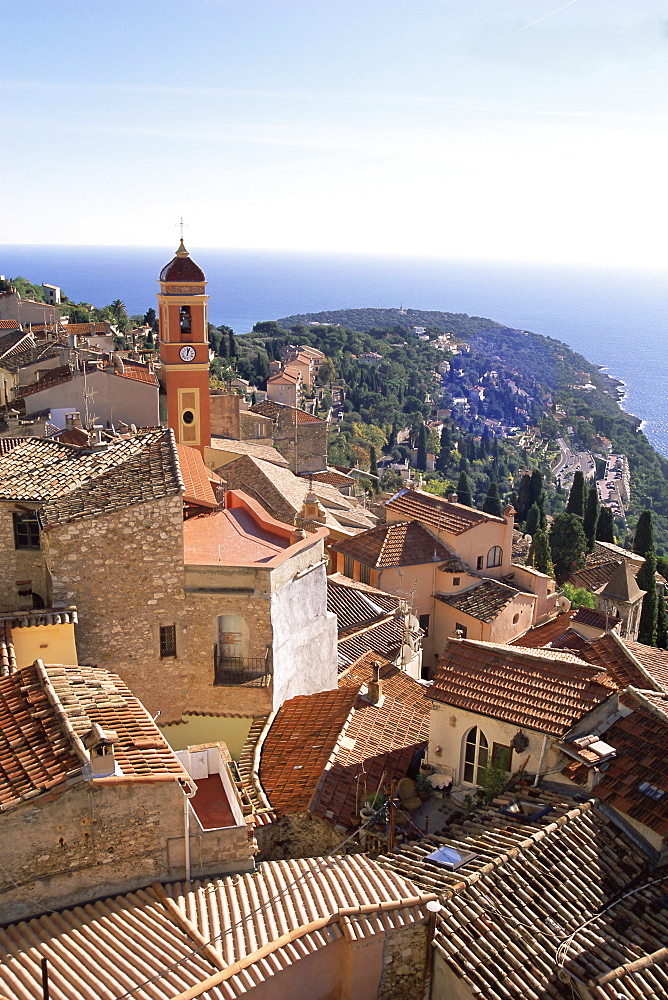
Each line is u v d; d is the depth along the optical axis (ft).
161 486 86.38
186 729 90.79
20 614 79.77
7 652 74.69
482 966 53.88
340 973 54.44
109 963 50.24
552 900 59.67
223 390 290.56
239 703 90.33
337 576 142.61
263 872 60.70
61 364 224.53
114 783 55.26
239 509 114.01
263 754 84.89
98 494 85.66
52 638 80.28
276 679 91.81
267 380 551.59
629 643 121.49
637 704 77.10
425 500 170.09
